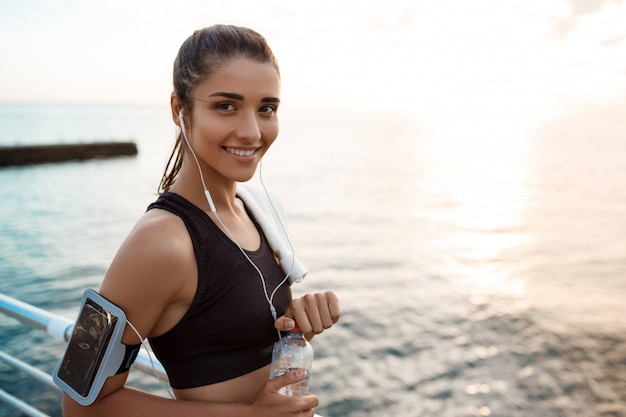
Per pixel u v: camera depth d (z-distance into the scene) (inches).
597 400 490.6
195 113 46.6
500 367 553.9
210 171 48.9
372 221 1542.8
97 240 1126.4
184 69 47.1
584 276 978.1
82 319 43.4
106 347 41.8
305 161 3393.2
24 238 1124.5
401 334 636.7
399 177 2674.7
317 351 572.7
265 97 46.4
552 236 1395.2
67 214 1429.6
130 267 41.4
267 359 50.4
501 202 2007.9
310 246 1186.0
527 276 973.2
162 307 43.3
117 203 1622.8
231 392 47.5
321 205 1801.2
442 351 590.2
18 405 85.7
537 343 622.2
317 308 49.6
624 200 2107.5
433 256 1129.4
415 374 530.3
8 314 76.8
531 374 539.8
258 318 47.7
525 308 759.7
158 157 3053.6
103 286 42.7
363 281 901.2
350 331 637.9
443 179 2662.4
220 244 46.2
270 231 54.2
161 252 41.8
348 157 3794.3
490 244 1278.3
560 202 2043.6
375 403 470.3
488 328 672.4
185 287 44.1
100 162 2458.2
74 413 45.0
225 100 45.3
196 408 43.8
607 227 1528.1
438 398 487.8
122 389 44.5
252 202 55.8
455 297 814.5
